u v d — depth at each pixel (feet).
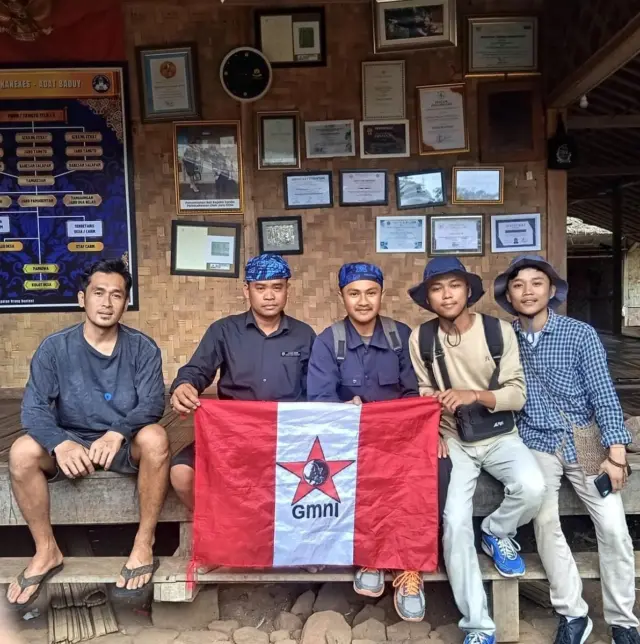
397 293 14.70
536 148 14.49
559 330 7.66
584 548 9.80
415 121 14.48
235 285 14.62
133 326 14.62
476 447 7.74
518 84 14.37
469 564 7.14
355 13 14.26
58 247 14.38
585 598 8.70
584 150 25.50
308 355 8.32
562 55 13.24
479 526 9.28
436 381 7.87
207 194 14.48
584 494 7.48
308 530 7.41
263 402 7.39
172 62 14.16
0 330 14.51
